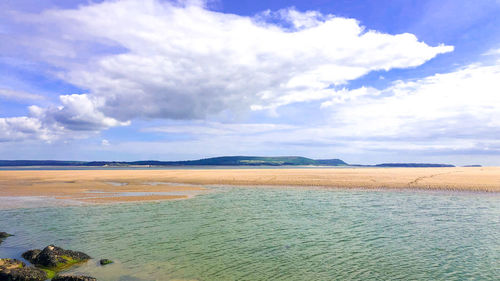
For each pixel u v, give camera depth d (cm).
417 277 1347
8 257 1603
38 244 1823
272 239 1912
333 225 2272
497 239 1908
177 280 1315
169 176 7569
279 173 8444
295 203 3291
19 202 3428
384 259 1566
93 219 2486
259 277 1348
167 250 1708
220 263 1514
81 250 1712
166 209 2944
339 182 5406
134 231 2109
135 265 1488
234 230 2133
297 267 1462
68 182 6103
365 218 2506
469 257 1592
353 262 1527
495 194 3894
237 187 5122
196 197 3838
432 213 2706
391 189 4469
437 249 1722
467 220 2430
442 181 5131
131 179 6806
